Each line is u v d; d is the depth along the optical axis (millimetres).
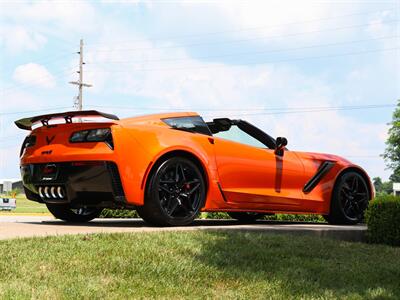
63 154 5199
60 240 4113
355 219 6867
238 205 5781
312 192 6535
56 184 5324
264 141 6277
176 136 5348
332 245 5000
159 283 3352
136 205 5094
